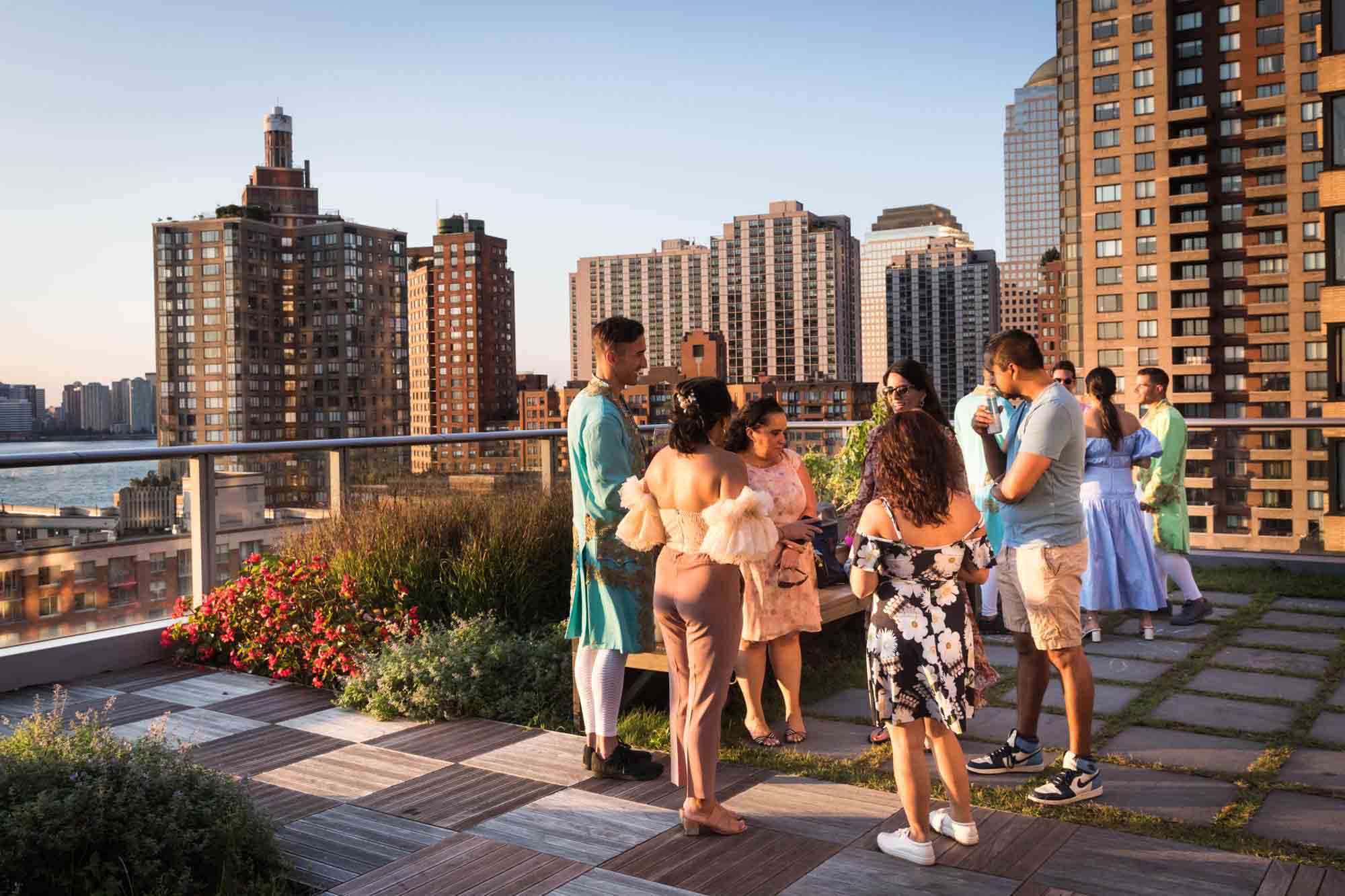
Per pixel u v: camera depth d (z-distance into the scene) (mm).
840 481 7910
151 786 3291
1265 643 6383
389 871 3348
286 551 6711
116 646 6086
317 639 5879
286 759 4469
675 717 3902
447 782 4164
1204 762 4320
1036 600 3900
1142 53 122312
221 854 3232
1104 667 5922
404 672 5176
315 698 5500
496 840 3594
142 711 5242
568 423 4398
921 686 3371
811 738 4715
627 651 4219
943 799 3918
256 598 6191
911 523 3428
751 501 3559
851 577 3479
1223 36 119875
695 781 3605
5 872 2943
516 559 6504
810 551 4711
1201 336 121312
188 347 179125
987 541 3449
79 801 3105
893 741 3439
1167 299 122938
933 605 3406
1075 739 3908
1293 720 4859
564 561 6793
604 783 4152
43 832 3004
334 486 7004
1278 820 3703
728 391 3803
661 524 3801
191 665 6207
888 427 3453
